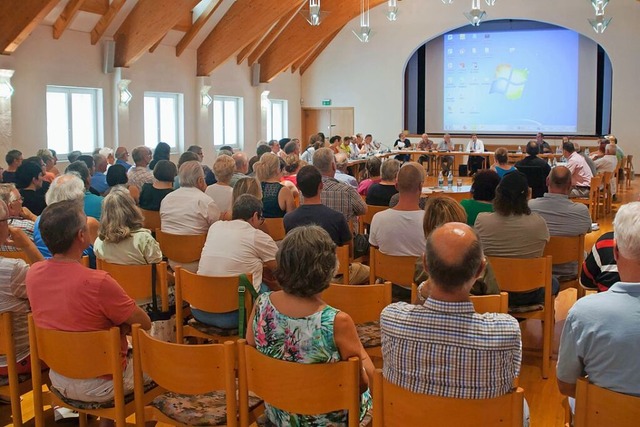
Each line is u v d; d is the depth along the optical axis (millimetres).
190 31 12641
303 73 18734
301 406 2150
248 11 12961
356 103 18359
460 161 16953
